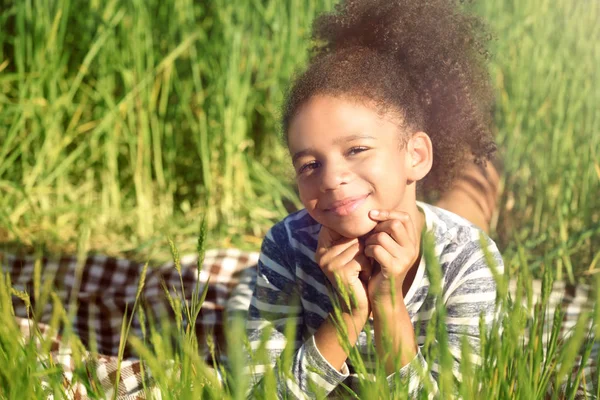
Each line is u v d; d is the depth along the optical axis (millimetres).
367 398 891
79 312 2258
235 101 3076
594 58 2955
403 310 1399
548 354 1072
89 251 2797
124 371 1707
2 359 1093
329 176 1408
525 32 3070
